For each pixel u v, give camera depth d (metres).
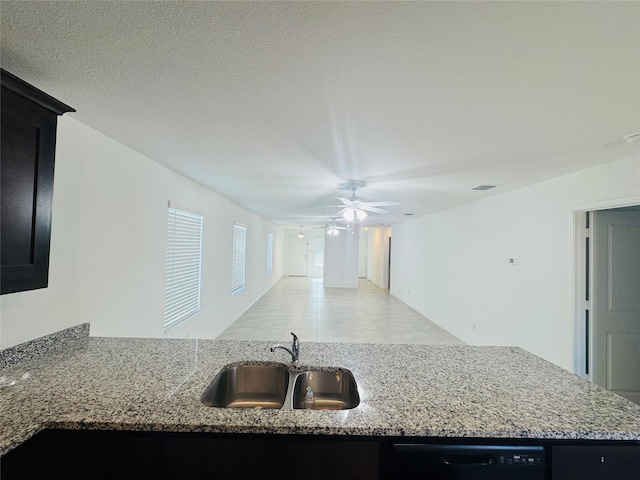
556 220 3.11
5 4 0.94
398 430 1.12
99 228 2.17
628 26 1.00
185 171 3.15
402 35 1.08
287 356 1.81
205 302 4.21
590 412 1.24
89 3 0.95
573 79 1.33
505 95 1.49
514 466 1.13
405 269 8.45
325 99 1.57
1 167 1.19
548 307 3.21
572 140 2.05
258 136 2.10
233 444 1.15
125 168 2.43
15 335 1.60
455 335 5.32
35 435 1.10
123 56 1.23
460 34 1.06
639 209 2.88
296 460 1.15
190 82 1.43
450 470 1.13
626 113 1.65
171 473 1.15
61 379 1.43
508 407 1.26
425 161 2.57
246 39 1.12
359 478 1.15
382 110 1.67
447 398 1.33
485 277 4.41
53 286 1.81
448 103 1.58
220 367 1.62
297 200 4.90
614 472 1.15
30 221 1.33
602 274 2.86
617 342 2.86
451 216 5.57
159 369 1.57
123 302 2.45
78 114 1.82
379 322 6.23
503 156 2.41
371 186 3.62
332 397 1.67
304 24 1.03
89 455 1.14
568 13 0.96
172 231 3.27
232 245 5.50
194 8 0.97
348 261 11.20
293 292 9.83
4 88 1.19
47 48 1.18
